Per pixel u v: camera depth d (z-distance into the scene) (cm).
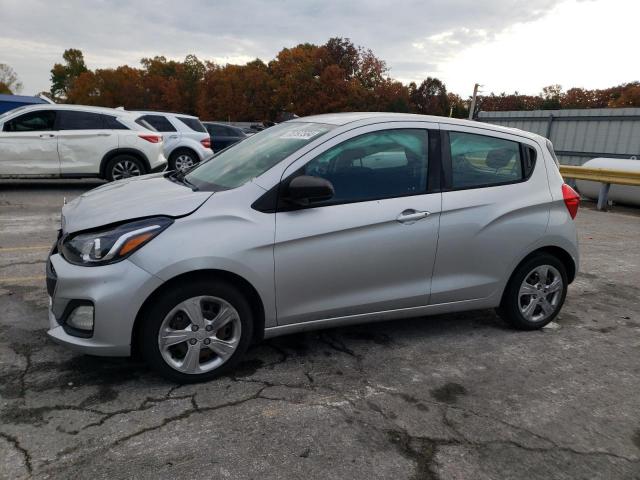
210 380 331
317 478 249
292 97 6769
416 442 281
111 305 296
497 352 400
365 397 324
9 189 1087
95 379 327
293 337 407
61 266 309
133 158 1077
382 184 367
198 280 313
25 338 377
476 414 312
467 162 401
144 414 293
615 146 1725
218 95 7444
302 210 339
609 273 642
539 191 424
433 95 7681
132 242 300
